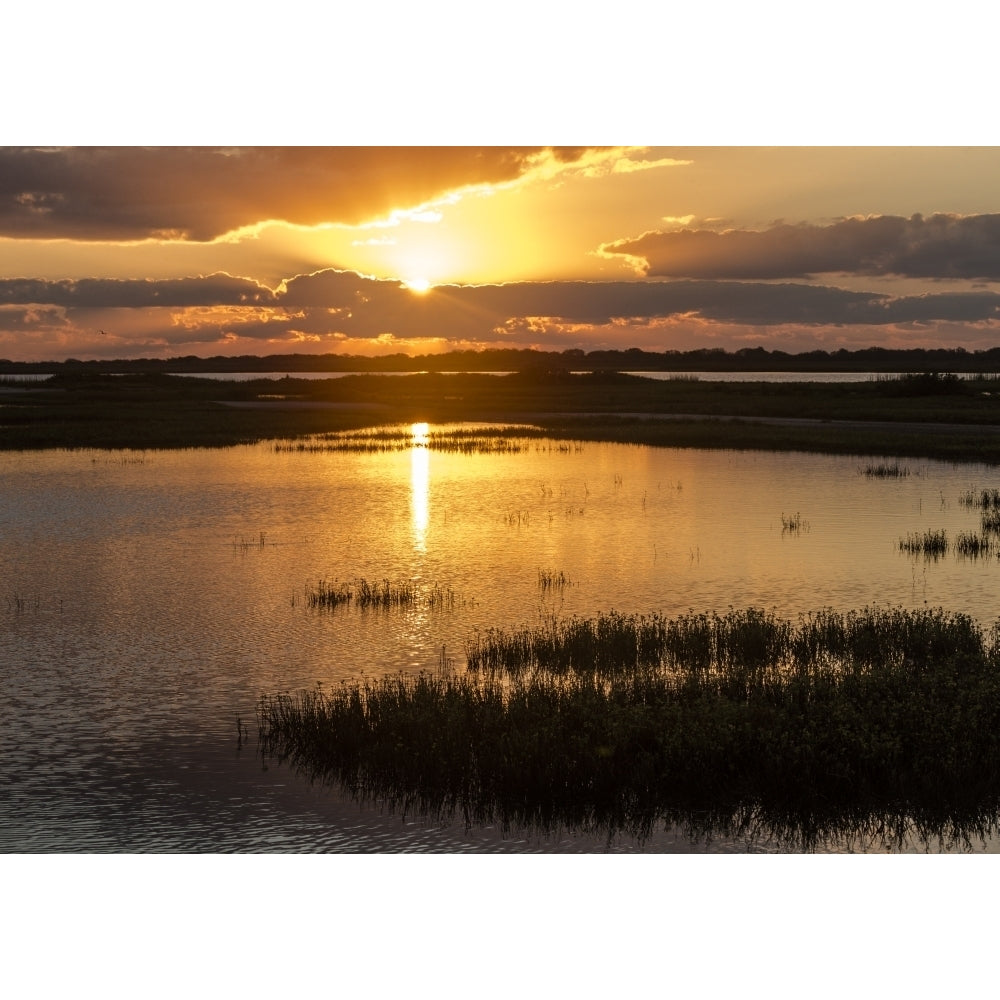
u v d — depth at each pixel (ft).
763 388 366.63
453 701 45.70
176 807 39.17
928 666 51.67
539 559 87.40
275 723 46.19
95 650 60.54
